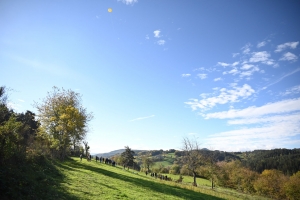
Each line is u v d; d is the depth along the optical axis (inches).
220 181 3341.5
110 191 795.4
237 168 3732.8
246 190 3378.4
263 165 4889.3
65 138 1630.2
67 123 1606.8
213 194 1646.2
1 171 539.2
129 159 4195.4
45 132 1694.1
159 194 1031.6
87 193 683.4
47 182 657.0
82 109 1966.0
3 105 836.0
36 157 866.1
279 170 4183.1
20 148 759.7
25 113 1881.2
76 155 2824.8
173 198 1012.5
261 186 3270.2
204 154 2605.8
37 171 726.5
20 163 693.9
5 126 687.7
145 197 844.6
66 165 1264.8
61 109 1662.2
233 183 3511.3
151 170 4114.2
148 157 4151.1
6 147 623.5
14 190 484.1
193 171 2407.7
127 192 860.6
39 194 528.7
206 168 2721.5
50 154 1317.7
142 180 1460.4
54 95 1840.6
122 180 1189.7
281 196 3176.7
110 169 1755.7
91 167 1544.0
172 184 1706.4
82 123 1694.1
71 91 1931.6
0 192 449.4
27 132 1078.4
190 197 1193.4
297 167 4377.5
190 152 2471.7
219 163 3757.4
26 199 472.4
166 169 4301.2
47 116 1745.8
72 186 717.9
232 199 1604.3
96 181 929.5
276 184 3326.8
